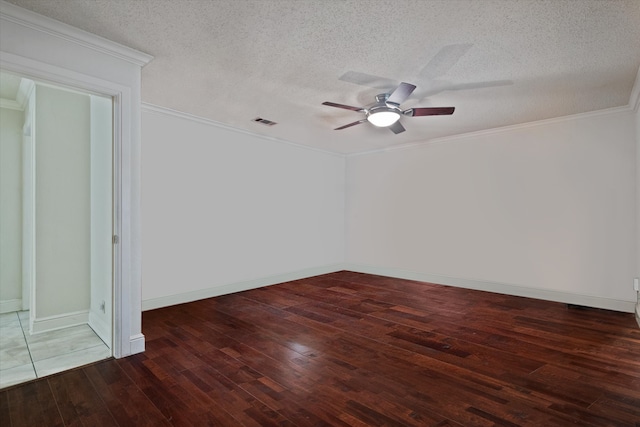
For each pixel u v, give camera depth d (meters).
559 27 2.22
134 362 2.54
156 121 3.96
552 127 4.35
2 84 3.48
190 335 3.10
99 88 2.43
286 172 5.54
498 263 4.80
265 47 2.51
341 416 1.89
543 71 2.89
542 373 2.38
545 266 4.41
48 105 3.30
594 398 2.06
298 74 2.97
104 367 2.45
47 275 3.30
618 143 3.90
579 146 4.15
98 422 1.84
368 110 3.34
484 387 2.20
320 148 6.08
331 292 4.80
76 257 3.46
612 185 3.94
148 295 3.91
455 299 4.43
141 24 2.22
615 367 2.46
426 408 1.97
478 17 2.12
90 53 2.38
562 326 3.36
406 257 5.78
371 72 2.92
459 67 2.81
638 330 3.24
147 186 3.90
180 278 4.19
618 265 3.91
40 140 3.26
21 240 4.01
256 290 4.92
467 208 5.09
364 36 2.35
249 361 2.57
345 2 1.98
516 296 4.59
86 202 3.52
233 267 4.77
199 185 4.38
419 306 4.09
